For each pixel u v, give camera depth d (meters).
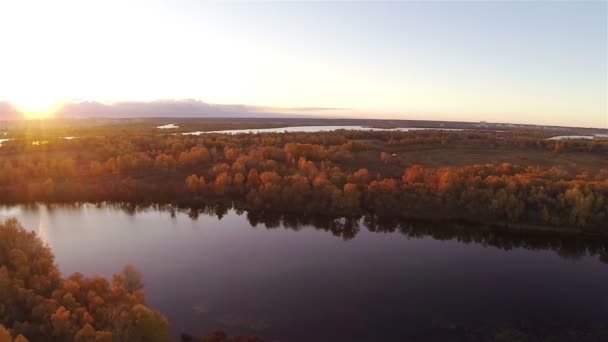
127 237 66.88
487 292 47.38
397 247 63.09
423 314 42.31
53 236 67.19
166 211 81.94
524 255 59.88
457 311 42.91
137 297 39.62
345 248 62.47
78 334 31.61
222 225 73.69
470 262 56.97
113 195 89.12
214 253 59.84
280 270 53.69
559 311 42.84
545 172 85.88
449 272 53.38
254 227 72.88
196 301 44.94
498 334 38.56
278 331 39.16
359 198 81.38
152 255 59.06
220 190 88.31
